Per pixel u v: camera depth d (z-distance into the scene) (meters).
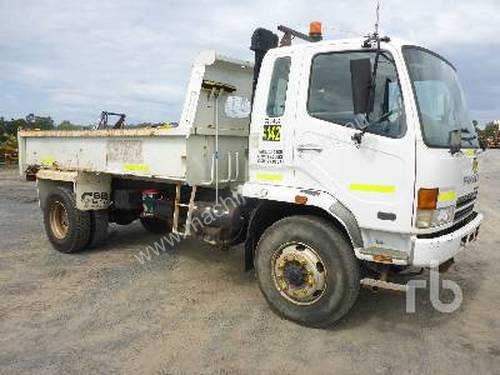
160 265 6.41
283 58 4.61
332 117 4.31
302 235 4.42
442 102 4.45
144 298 5.17
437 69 4.53
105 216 7.03
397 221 4.04
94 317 4.63
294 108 4.50
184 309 4.88
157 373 3.61
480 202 12.36
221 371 3.67
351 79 3.97
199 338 4.22
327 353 4.00
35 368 3.65
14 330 4.31
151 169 5.69
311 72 4.43
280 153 4.61
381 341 4.24
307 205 4.55
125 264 6.45
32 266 6.31
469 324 4.63
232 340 4.20
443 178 4.02
